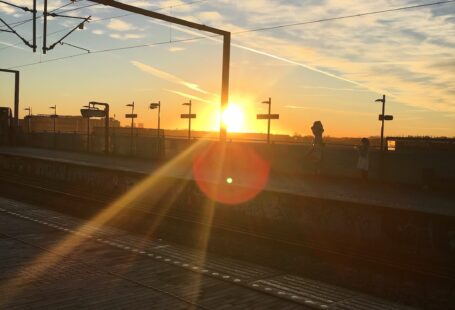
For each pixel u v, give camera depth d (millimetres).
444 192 17438
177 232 13055
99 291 7738
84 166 22688
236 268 9461
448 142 21250
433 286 8750
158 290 7887
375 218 11453
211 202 16016
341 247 11305
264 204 14227
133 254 10242
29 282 8094
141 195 19078
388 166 20422
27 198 19406
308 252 10984
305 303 7523
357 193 16516
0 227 12695
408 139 21875
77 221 13930
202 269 9250
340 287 8594
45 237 11594
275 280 8734
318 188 17828
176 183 17438
